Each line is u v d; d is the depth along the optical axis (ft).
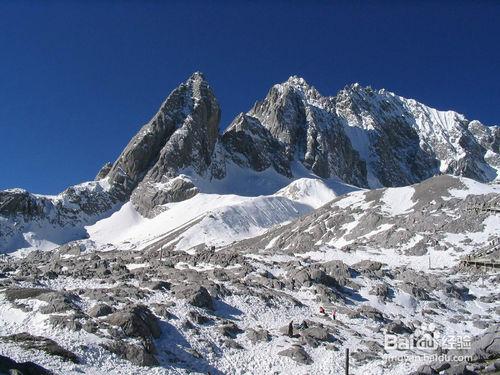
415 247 382.01
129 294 191.93
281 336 183.62
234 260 279.69
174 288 206.39
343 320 211.82
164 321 173.88
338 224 506.48
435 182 542.16
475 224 402.52
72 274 227.20
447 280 287.89
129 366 139.44
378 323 214.69
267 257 311.88
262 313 203.31
